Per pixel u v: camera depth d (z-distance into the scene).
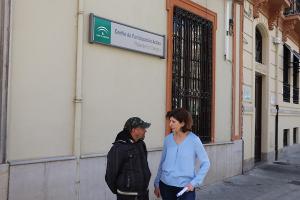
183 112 4.65
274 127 14.97
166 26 8.06
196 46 9.12
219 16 10.15
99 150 6.45
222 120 10.27
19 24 5.23
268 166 13.15
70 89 5.94
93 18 6.27
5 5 4.99
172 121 4.66
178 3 8.45
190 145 4.62
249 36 12.30
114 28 6.67
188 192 4.53
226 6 10.46
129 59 7.09
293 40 18.69
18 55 5.23
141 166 4.36
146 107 7.51
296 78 18.97
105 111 6.57
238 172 11.07
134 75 7.20
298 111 18.75
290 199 8.61
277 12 14.27
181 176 4.56
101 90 6.49
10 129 5.14
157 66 7.80
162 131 7.95
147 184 4.41
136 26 7.25
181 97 8.57
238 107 11.19
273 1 13.83
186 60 8.75
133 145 4.36
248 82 12.20
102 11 6.51
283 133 16.36
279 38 15.34
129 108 7.09
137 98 7.28
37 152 5.48
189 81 8.86
